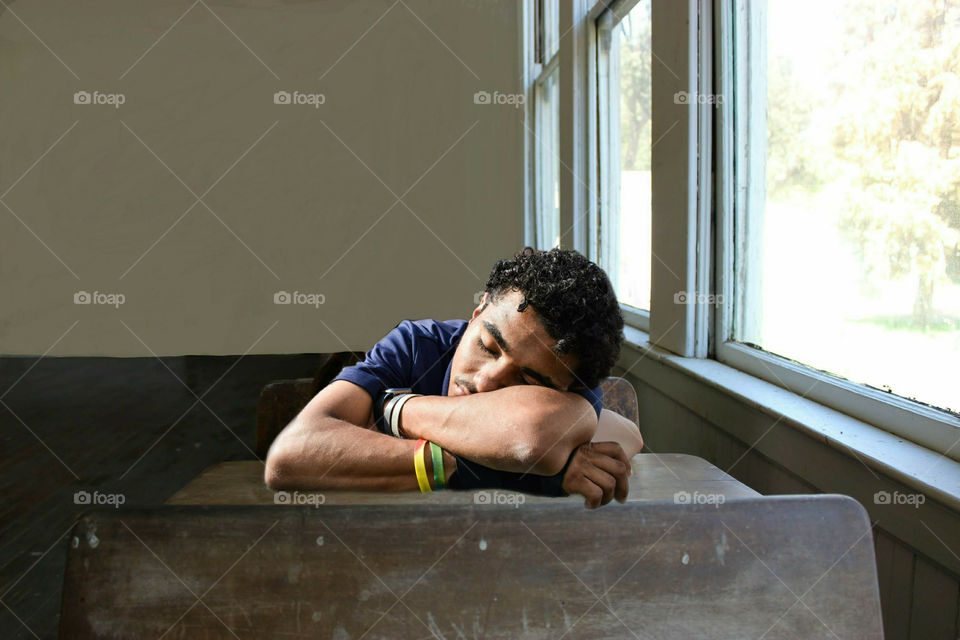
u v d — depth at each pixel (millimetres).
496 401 896
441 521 745
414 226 6562
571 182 2932
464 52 5883
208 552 737
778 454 1239
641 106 2361
